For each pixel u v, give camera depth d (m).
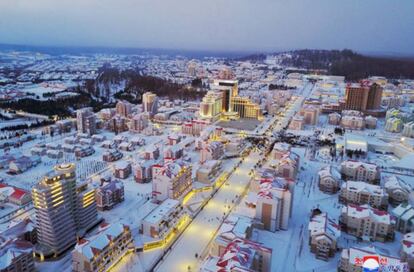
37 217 142.25
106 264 134.25
